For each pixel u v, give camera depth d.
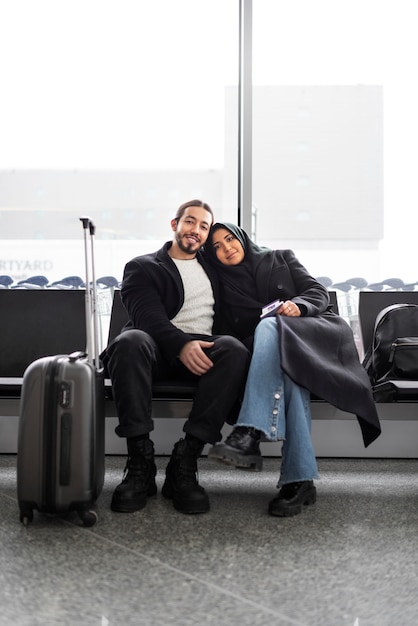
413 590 1.34
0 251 4.23
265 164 3.54
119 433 1.91
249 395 1.89
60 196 4.25
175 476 1.96
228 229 2.38
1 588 1.32
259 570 1.44
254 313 2.29
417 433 2.76
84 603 1.25
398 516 1.89
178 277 2.27
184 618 1.19
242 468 1.84
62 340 2.58
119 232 4.28
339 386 1.95
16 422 2.77
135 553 1.54
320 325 2.08
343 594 1.31
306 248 3.80
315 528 1.76
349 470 2.53
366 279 3.51
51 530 1.72
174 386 1.99
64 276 3.91
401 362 2.16
